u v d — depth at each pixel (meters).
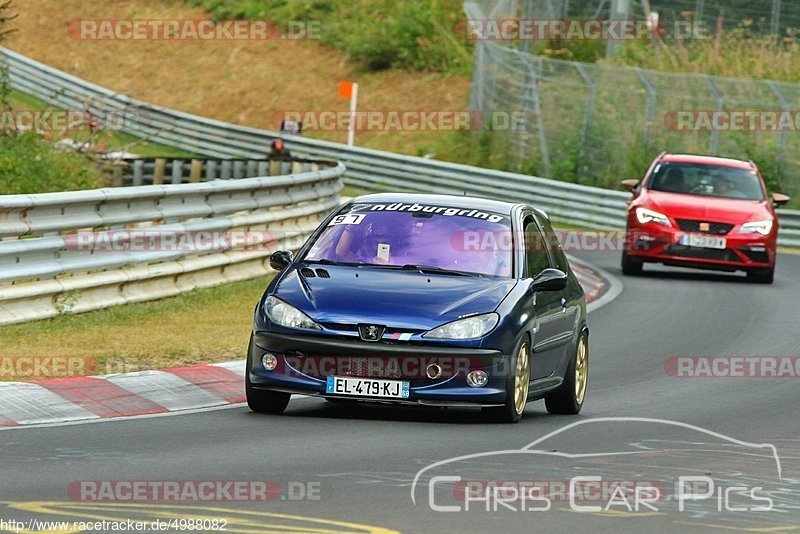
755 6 145.50
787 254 100.06
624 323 59.53
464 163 139.75
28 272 46.66
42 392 34.53
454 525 22.59
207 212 59.78
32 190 74.56
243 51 172.75
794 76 137.50
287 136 135.00
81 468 26.55
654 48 140.75
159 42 177.00
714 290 72.81
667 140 126.88
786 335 57.44
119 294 52.59
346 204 38.66
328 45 172.25
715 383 45.44
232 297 57.53
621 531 22.80
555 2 143.62
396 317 33.66
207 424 32.84
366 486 25.66
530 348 35.41
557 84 133.38
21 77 150.88
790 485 27.92
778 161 123.19
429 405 33.62
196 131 141.75
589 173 126.50
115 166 89.00
